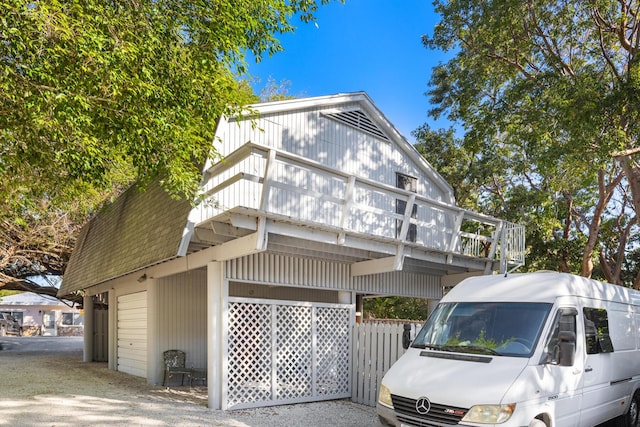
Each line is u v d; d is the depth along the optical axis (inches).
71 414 315.0
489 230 776.9
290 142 471.8
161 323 478.0
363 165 541.6
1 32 199.6
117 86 239.5
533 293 251.9
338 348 405.7
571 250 759.7
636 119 414.3
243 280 369.1
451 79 630.5
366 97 547.5
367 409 363.6
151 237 410.9
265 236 311.6
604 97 397.1
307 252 392.5
